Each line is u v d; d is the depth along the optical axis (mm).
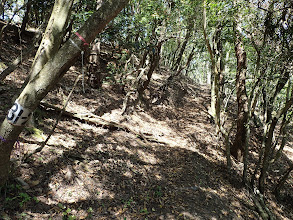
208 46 5438
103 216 3156
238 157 7422
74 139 4793
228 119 10789
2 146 2281
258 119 11203
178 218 3574
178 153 6227
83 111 6188
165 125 8578
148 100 10328
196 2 7855
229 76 11164
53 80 2119
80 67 9586
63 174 3561
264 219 4695
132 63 7844
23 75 6348
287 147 10656
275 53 5293
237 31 6340
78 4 4969
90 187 3615
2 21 8766
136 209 3531
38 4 4137
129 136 6293
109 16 2043
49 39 2408
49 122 4977
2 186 2648
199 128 9094
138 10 7348
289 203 6309
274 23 5320
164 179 4684
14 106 2129
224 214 4145
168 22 7773
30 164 3381
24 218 2551
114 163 4559
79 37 2045
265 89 7082
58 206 2998
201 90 16062
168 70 17328
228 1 5133
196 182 4984
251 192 5598
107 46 11734
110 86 8984
